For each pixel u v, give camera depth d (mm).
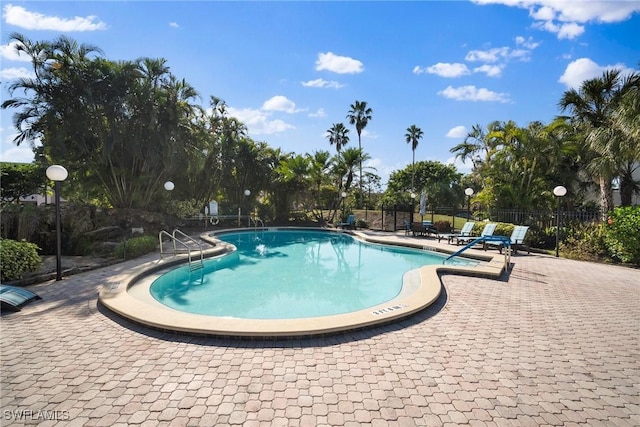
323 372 3250
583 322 4727
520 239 10852
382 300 6785
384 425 2465
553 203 14039
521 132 13820
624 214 9031
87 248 9977
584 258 9852
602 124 11781
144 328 4332
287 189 21109
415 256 11852
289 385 3002
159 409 2621
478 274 7543
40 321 4551
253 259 10977
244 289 7441
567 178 15203
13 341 3900
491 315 4992
